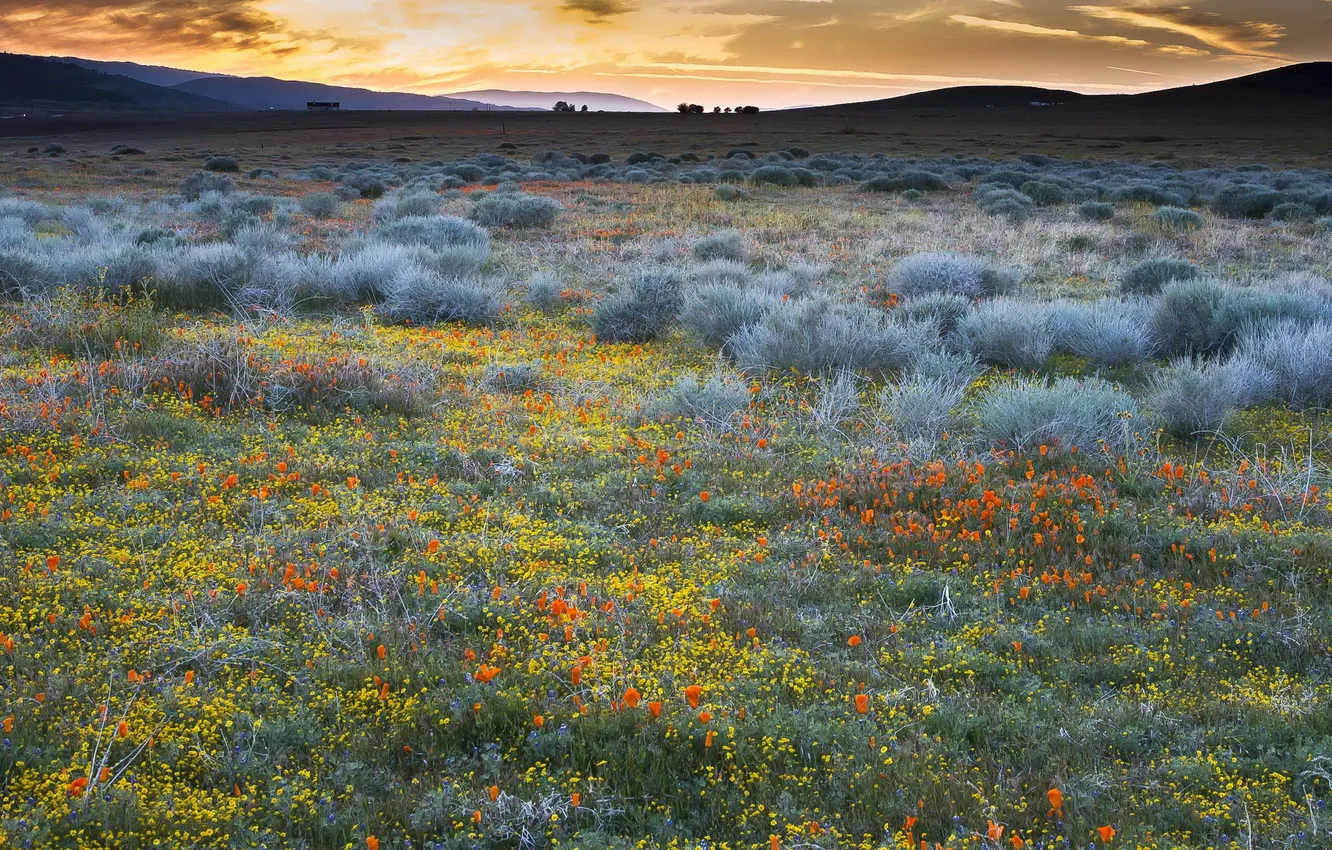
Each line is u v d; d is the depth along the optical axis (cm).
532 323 1612
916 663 538
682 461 893
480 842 375
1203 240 2534
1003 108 17800
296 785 405
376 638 544
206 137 10919
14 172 5225
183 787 405
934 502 789
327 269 1784
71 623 542
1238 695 502
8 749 422
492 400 1073
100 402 948
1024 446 947
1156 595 636
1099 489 831
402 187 4222
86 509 716
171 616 554
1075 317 1452
